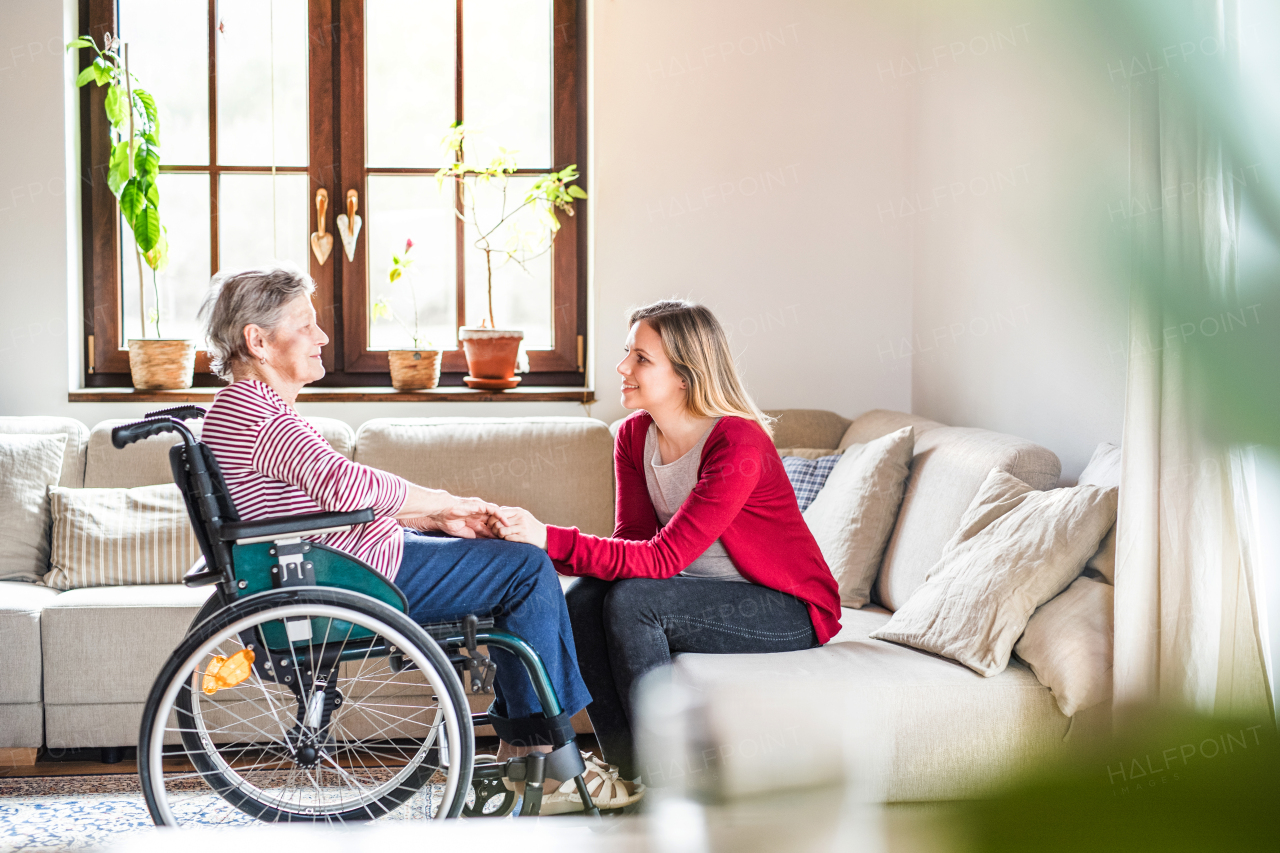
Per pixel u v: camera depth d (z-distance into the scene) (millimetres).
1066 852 156
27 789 2244
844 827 223
